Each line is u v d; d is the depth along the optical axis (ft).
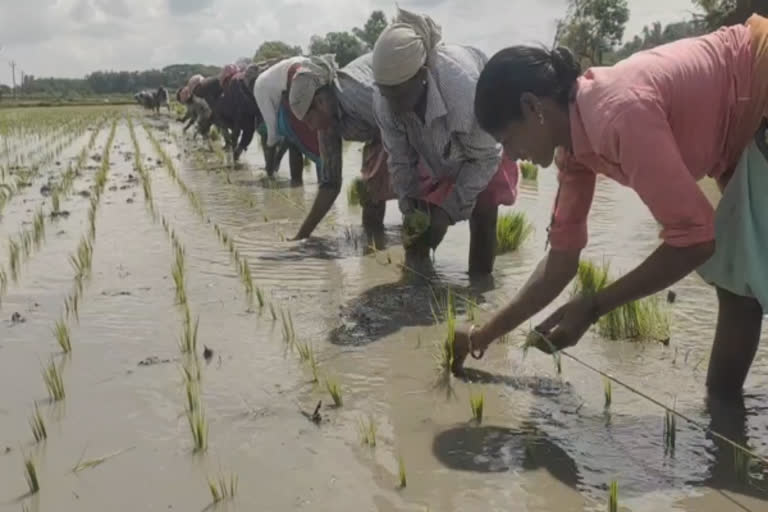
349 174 39.22
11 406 11.62
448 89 16.05
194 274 18.97
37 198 31.48
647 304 14.61
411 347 13.82
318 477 9.46
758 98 9.53
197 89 48.19
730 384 11.43
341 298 16.83
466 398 11.66
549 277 11.17
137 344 14.11
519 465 9.66
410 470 9.58
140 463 9.90
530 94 9.45
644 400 11.44
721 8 48.19
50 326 15.21
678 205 8.89
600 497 8.91
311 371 12.76
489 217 18.06
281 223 25.43
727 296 11.02
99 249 21.89
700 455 9.80
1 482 9.52
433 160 17.44
